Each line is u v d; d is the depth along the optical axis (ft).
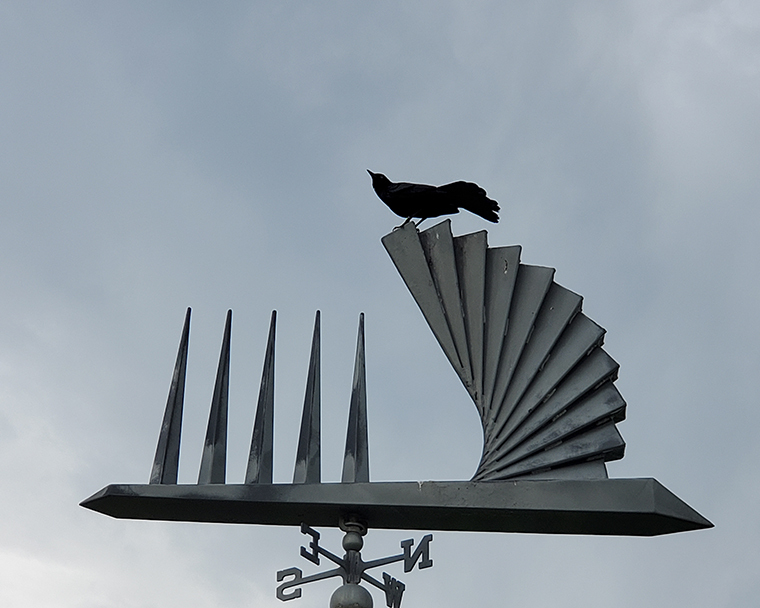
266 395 33.19
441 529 32.53
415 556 32.01
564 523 31.68
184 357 33.94
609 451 32.14
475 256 35.19
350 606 30.76
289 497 31.40
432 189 36.81
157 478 31.76
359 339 34.04
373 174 37.50
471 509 31.27
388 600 31.91
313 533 31.83
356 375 33.37
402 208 37.11
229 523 32.68
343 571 31.76
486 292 34.78
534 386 33.30
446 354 34.01
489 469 32.07
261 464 31.99
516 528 32.12
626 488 31.19
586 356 33.71
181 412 32.96
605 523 31.53
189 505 31.60
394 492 31.50
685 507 31.09
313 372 33.58
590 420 32.65
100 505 31.73
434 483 31.65
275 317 34.78
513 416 32.91
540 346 33.78
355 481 31.73
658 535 31.96
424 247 35.55
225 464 32.19
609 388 33.30
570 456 32.07
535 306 34.35
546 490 31.35
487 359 33.78
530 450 32.24
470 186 36.65
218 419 32.73
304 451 32.22
